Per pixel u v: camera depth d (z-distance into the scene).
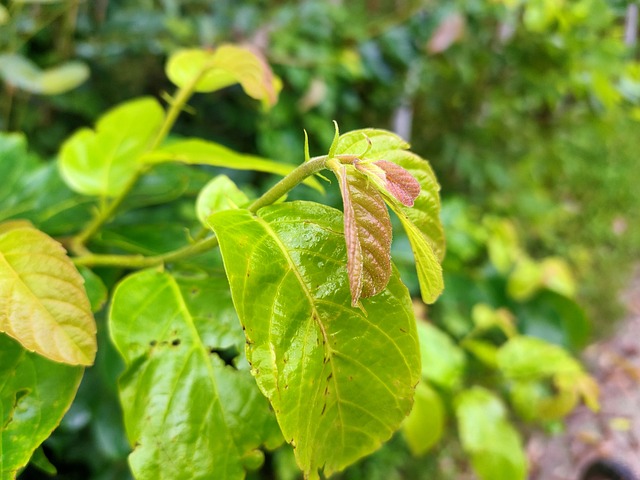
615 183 1.35
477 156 0.96
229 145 0.79
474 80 0.88
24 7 0.61
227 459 0.18
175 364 0.19
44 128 0.70
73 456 0.49
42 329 0.17
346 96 0.81
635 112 0.69
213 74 0.29
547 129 1.00
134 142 0.30
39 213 0.32
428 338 0.48
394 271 0.17
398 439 0.78
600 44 0.66
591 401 0.57
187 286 0.21
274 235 0.18
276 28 0.73
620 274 1.30
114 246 0.31
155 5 0.77
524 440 0.93
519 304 0.80
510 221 1.08
